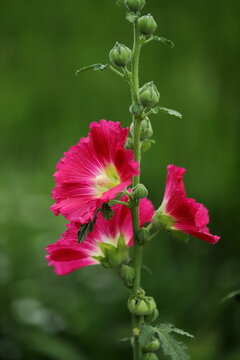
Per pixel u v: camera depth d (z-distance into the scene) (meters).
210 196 6.11
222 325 4.54
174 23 5.70
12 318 4.68
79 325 4.84
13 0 5.92
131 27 5.88
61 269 2.16
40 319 4.67
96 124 1.98
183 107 5.86
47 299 5.32
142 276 5.77
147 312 1.96
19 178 8.02
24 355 4.41
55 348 4.43
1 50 6.11
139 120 1.97
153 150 6.14
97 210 1.87
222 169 5.90
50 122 6.30
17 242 6.55
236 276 5.28
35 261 6.18
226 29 5.52
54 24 5.94
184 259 6.32
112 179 2.00
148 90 1.94
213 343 4.45
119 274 2.10
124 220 2.09
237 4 5.45
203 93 5.81
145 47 5.86
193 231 2.03
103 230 2.09
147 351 2.04
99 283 5.82
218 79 5.70
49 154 6.99
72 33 5.94
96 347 4.68
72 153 2.02
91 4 5.89
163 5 5.72
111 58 2.00
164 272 5.90
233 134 5.80
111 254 2.07
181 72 5.80
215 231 6.14
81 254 2.10
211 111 5.80
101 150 1.98
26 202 7.41
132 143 2.04
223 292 4.74
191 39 5.67
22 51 6.04
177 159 6.07
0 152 6.98
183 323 4.88
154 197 6.46
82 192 1.99
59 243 2.05
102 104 6.10
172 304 5.27
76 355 4.50
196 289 5.37
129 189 2.08
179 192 1.98
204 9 5.57
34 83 6.14
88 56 5.92
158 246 6.50
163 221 2.03
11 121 6.44
